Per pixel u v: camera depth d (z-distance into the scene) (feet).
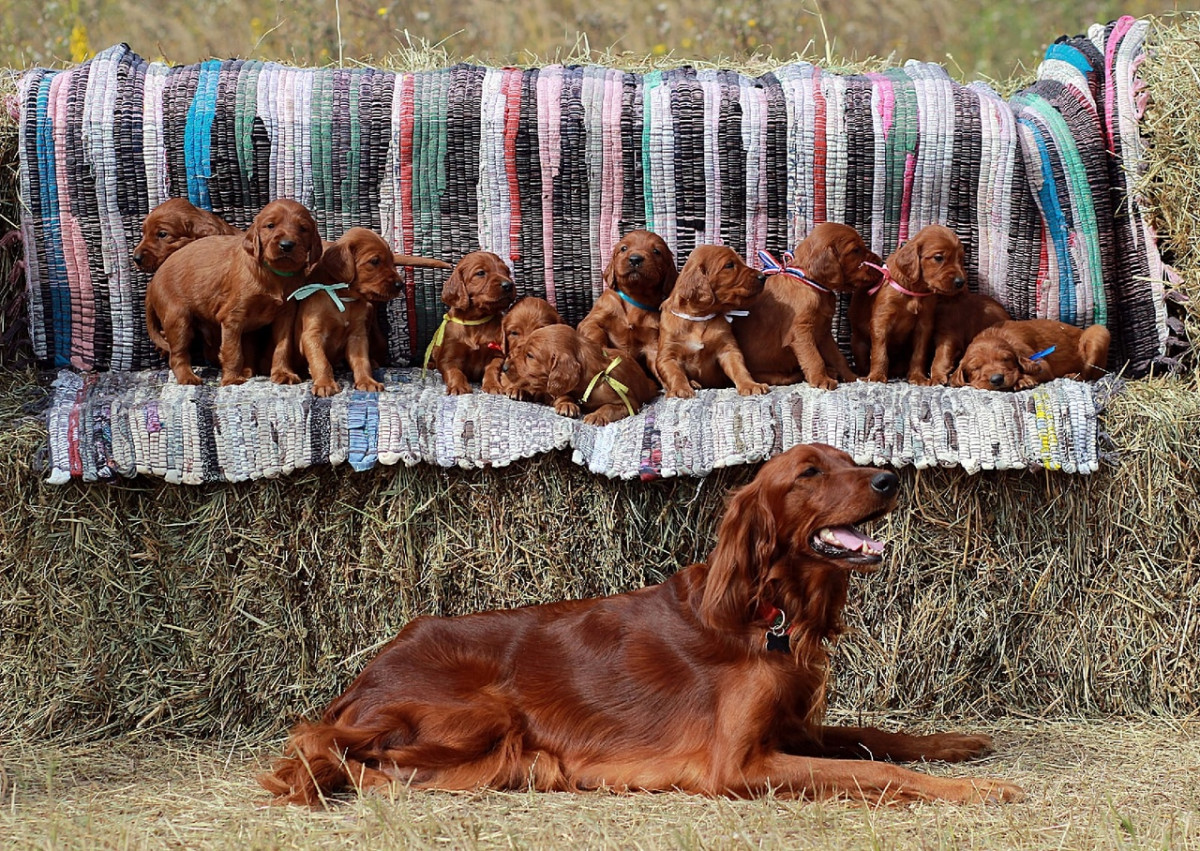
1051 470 18.21
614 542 18.15
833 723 18.20
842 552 15.02
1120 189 21.11
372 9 34.14
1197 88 20.11
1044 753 16.94
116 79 20.80
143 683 17.92
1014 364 19.31
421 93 21.02
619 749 15.51
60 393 18.99
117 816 14.55
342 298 19.52
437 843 13.41
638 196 21.16
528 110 20.93
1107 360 21.09
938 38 37.14
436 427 17.98
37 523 17.51
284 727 18.07
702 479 18.15
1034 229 21.33
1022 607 18.54
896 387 19.19
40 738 17.63
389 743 15.56
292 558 18.01
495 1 35.24
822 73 22.08
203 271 19.29
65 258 20.56
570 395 18.99
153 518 17.85
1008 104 22.33
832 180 21.15
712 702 15.42
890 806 14.58
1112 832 13.53
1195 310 20.38
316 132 20.88
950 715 18.54
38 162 20.39
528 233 21.17
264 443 17.76
